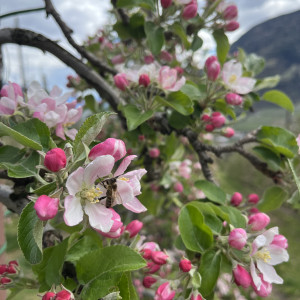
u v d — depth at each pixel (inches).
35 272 8.6
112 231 6.5
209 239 9.6
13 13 13.1
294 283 49.8
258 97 16.6
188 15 14.0
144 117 12.4
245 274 8.9
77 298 7.2
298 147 12.8
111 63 19.8
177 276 9.5
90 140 6.6
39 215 5.7
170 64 18.0
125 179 6.9
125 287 7.5
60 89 10.5
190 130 15.0
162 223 35.8
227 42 15.3
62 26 13.6
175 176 22.3
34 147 7.5
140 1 14.1
